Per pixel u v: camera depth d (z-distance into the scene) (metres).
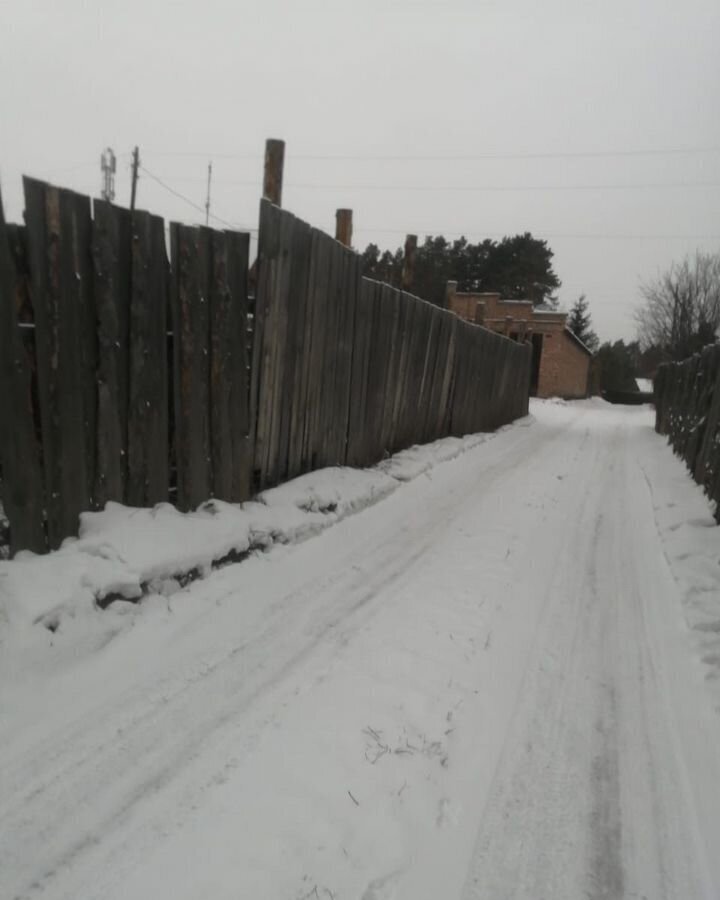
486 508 7.21
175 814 2.37
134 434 4.15
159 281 4.20
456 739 2.96
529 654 3.82
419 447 9.62
